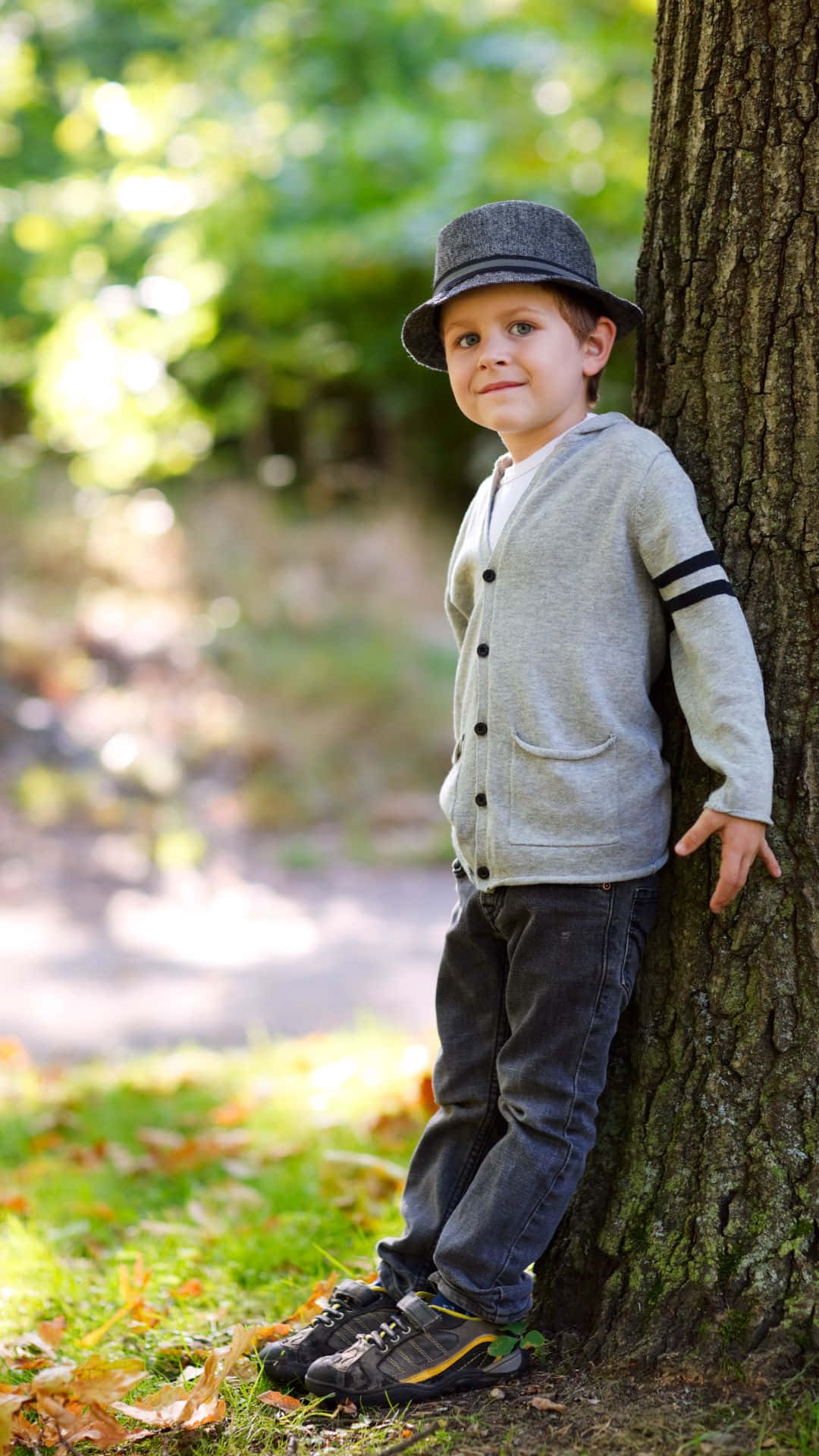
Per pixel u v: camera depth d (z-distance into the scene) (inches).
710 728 97.7
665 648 107.2
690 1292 102.5
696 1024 109.0
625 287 519.5
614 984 104.0
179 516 561.9
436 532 613.6
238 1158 187.0
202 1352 119.4
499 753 104.9
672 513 101.0
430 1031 239.5
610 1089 114.1
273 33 591.8
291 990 287.1
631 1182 109.7
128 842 401.7
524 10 579.2
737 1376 97.0
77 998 282.5
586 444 106.6
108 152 589.6
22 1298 135.6
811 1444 89.6
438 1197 112.8
